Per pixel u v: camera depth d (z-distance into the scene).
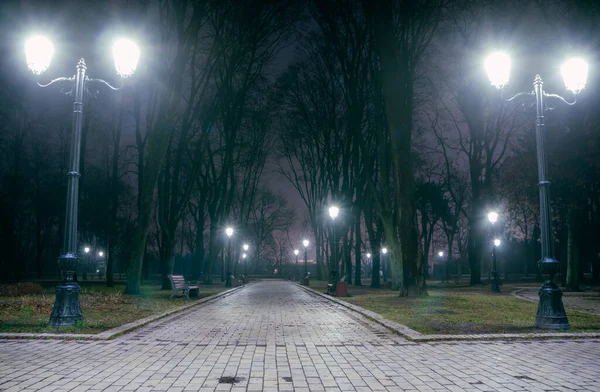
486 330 10.45
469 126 37.62
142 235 22.34
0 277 39.94
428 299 19.95
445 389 5.68
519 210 31.56
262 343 9.06
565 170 24.80
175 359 7.44
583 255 41.66
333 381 6.07
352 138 34.94
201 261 40.25
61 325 10.20
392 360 7.44
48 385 5.75
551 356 7.75
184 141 28.03
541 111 11.68
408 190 20.89
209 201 40.47
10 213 39.94
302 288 35.53
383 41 20.91
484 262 68.12
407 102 22.56
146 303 17.58
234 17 27.11
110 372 6.49
